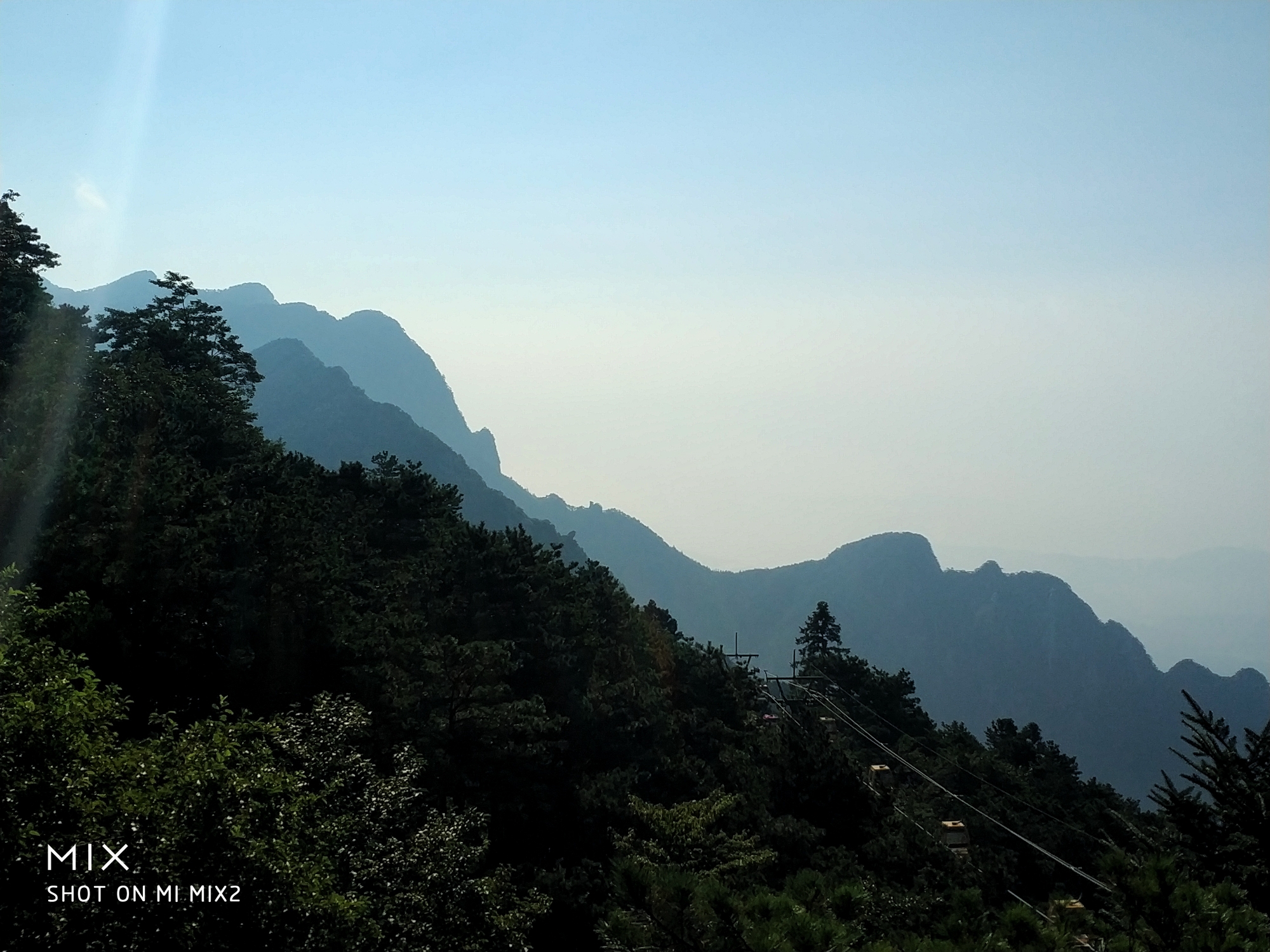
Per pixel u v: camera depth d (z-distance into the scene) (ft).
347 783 57.72
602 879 94.43
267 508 106.01
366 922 46.85
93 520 93.61
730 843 95.14
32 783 36.88
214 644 96.89
